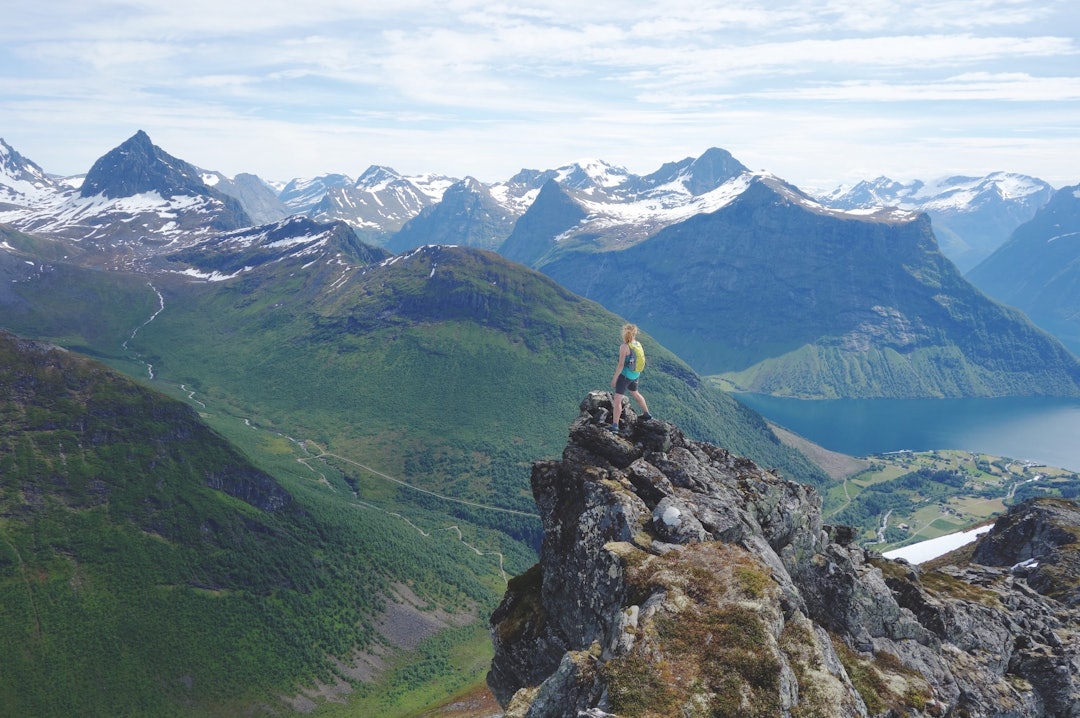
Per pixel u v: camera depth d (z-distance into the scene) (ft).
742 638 80.74
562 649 116.16
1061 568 239.50
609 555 100.58
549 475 132.46
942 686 110.42
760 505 121.08
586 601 106.01
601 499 115.44
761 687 76.13
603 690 76.59
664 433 128.67
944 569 206.69
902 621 120.47
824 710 76.64
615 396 127.03
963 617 136.67
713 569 93.04
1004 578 199.72
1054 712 128.06
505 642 126.62
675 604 86.63
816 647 86.12
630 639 81.61
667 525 105.70
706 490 118.42
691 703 73.00
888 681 102.12
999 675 128.88
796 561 122.31
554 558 122.31
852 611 115.65
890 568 148.66
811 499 135.95
